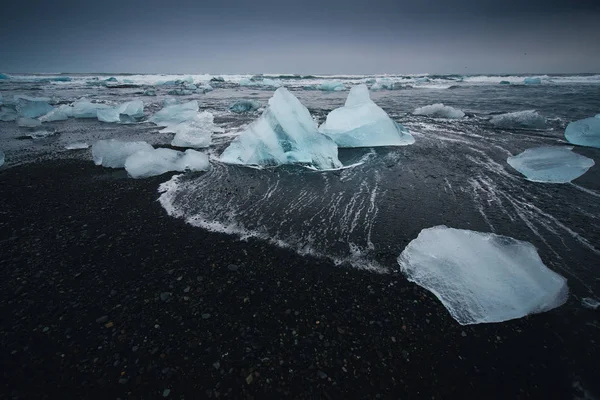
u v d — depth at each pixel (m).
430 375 1.71
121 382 1.64
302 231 3.21
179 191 4.23
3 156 5.15
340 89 21.94
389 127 6.62
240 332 1.97
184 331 1.97
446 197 3.97
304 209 3.71
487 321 2.05
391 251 2.85
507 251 2.55
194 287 2.36
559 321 2.05
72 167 5.21
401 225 3.31
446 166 5.15
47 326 2.00
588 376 1.70
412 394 1.61
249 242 3.00
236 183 4.55
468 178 4.59
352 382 1.67
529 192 4.06
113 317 2.07
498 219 3.38
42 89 21.77
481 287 2.24
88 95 18.23
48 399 1.55
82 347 1.85
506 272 2.34
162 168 4.93
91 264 2.63
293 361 1.78
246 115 10.83
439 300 2.24
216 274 2.51
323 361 1.78
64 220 3.39
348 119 6.71
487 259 2.45
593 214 3.44
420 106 12.48
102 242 2.97
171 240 3.02
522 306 2.13
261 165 5.35
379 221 3.40
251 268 2.60
